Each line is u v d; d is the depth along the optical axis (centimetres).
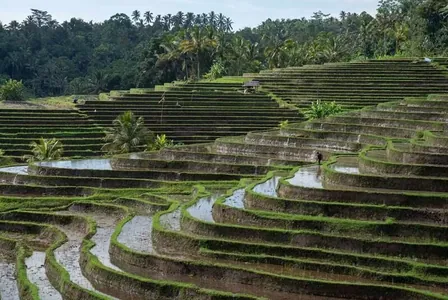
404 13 13162
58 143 6969
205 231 3353
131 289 2812
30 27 18962
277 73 9875
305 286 2691
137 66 14550
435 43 10612
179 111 8331
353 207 3331
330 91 8806
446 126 5172
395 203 3378
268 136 5850
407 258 2911
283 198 3594
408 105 6194
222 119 8044
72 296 2772
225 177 4984
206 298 2636
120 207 4322
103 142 7381
